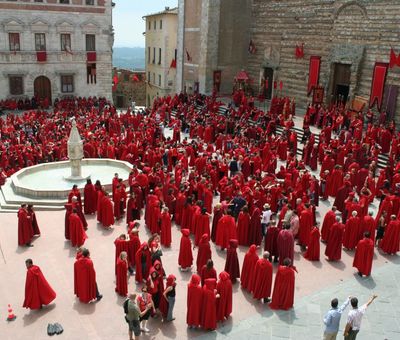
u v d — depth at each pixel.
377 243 18.47
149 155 27.50
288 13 42.81
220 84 48.34
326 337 11.35
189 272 15.77
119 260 14.02
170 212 20.28
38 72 49.28
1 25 46.31
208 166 24.47
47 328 12.59
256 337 12.38
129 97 73.62
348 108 36.44
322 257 17.28
